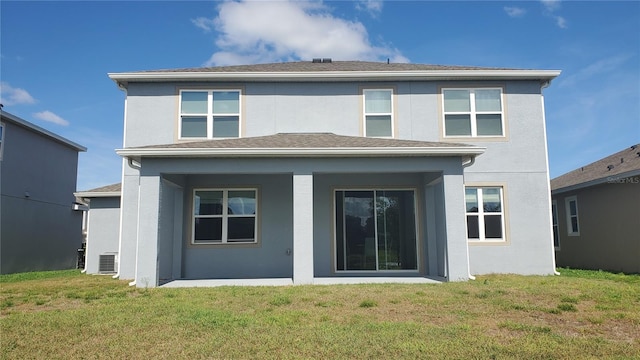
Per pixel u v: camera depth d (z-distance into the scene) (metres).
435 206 12.55
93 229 15.64
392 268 12.67
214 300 8.01
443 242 11.53
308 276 10.37
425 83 13.33
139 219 10.37
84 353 4.85
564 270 13.86
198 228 12.50
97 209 15.71
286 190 12.70
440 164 10.83
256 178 12.73
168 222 12.20
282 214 12.59
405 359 4.52
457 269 10.59
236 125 13.13
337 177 12.88
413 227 12.83
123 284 10.79
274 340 5.20
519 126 13.09
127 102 13.03
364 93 13.40
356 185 12.85
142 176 10.52
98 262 15.53
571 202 16.81
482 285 9.62
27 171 17.08
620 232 13.74
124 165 12.58
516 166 12.93
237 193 12.69
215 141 11.82
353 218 12.82
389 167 10.78
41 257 17.84
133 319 6.36
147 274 10.21
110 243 15.57
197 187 12.60
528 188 12.87
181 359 4.61
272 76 13.08
